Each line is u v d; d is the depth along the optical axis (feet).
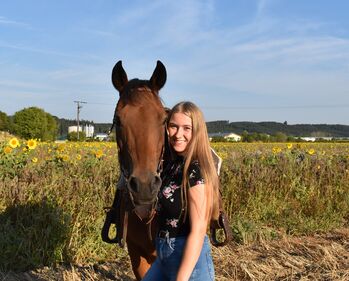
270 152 40.45
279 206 27.86
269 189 29.09
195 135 9.34
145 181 10.28
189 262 8.93
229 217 26.17
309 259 20.47
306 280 17.62
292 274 18.48
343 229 26.76
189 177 9.14
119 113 11.18
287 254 20.98
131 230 12.78
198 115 9.50
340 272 18.37
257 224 25.34
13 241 19.44
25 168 26.03
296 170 32.37
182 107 9.55
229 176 29.32
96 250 20.79
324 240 24.26
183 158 9.72
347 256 20.81
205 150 9.32
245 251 21.61
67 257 20.04
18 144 25.50
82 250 20.43
